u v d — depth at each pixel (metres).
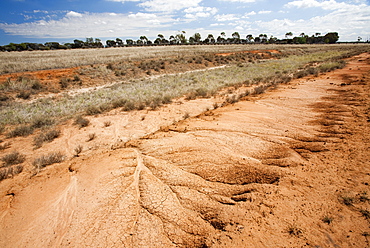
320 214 3.37
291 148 5.82
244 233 3.18
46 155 6.77
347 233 2.97
